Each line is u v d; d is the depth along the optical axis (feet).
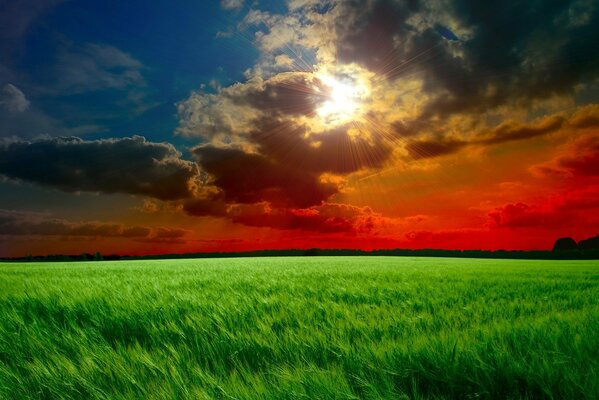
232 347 12.26
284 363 10.85
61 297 21.90
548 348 10.71
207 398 8.15
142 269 65.82
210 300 21.09
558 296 25.22
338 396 8.14
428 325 14.96
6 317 16.44
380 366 9.80
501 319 15.87
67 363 10.52
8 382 9.45
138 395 8.73
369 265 77.46
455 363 9.45
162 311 17.58
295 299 21.90
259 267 69.15
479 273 48.85
